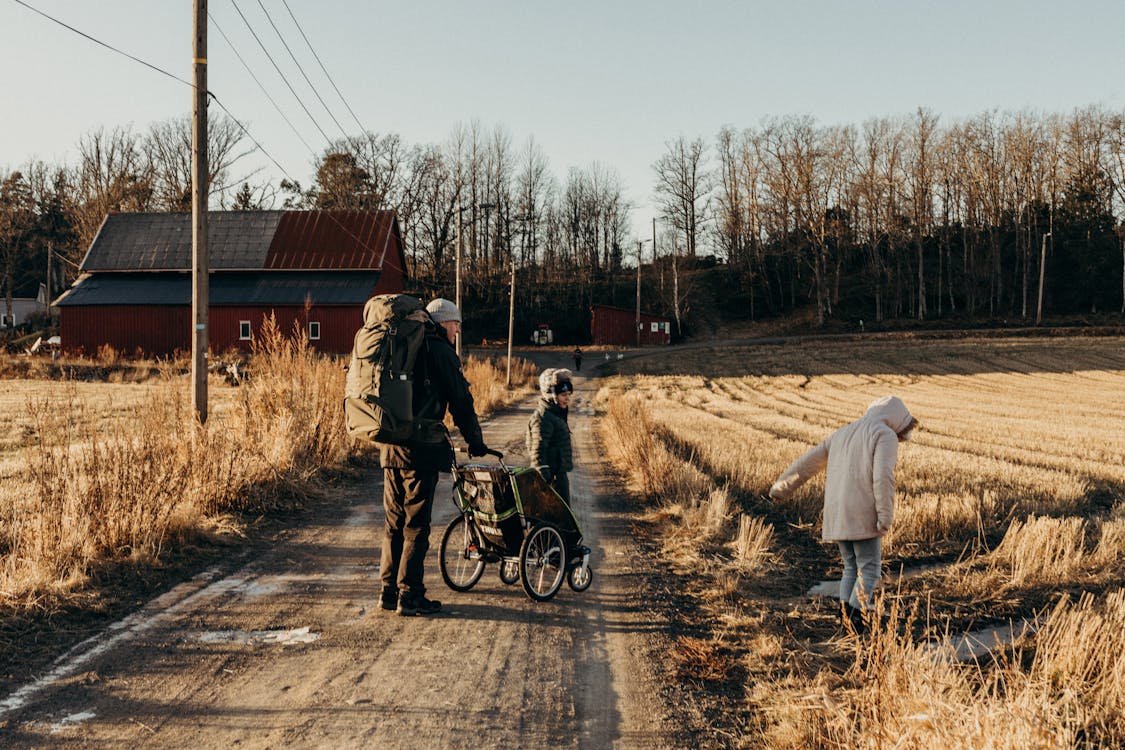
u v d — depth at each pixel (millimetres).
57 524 6398
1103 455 17000
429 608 5859
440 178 87250
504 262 93688
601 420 25703
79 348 48562
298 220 53344
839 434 6027
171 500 7391
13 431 16375
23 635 5035
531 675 4758
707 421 23484
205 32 11289
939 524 9156
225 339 49000
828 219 88375
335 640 5246
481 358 64375
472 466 6234
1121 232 81562
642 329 82438
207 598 6012
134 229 53281
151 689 4367
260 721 4020
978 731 3217
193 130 11219
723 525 9062
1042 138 87875
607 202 103438
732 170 98312
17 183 81812
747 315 92312
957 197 89438
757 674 4883
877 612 4434
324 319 48812
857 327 80562
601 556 7898
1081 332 70062
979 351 60594
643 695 4535
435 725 4039
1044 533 7906
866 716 3801
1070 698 4152
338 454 12461
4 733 3789
